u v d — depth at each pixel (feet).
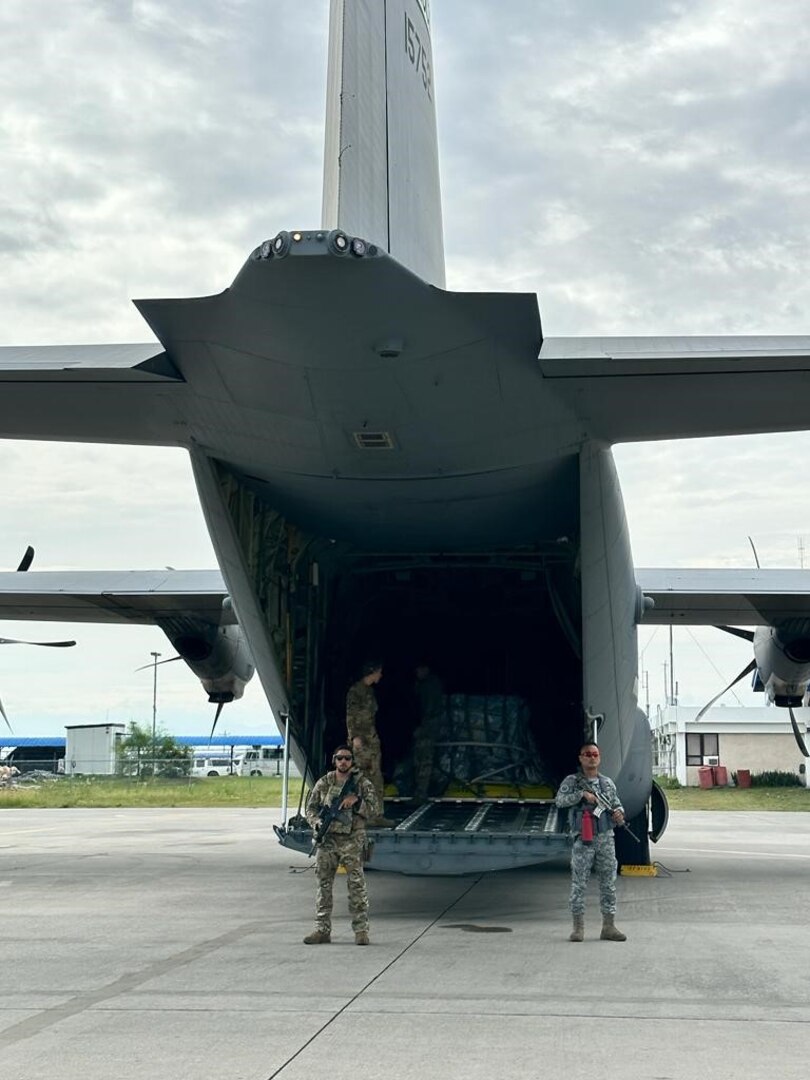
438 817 38.96
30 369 28.91
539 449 33.47
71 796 131.44
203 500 36.52
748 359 27.25
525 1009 21.61
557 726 48.60
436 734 44.75
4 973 25.20
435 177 35.45
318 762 43.14
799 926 32.81
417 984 23.97
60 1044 18.95
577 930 29.96
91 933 31.01
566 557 42.98
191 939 29.99
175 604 51.16
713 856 57.21
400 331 27.25
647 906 37.55
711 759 179.11
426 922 33.73
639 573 51.06
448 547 42.70
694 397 30.25
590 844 30.27
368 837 33.40
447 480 35.63
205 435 33.65
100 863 51.75
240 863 51.75
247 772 283.59
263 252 24.66
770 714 178.50
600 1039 19.33
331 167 29.76
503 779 43.96
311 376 29.35
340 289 25.64
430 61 36.14
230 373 29.63
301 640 41.86
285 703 40.60
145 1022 20.52
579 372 28.73
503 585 46.42
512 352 28.30
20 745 291.17
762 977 24.85
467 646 49.44
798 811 115.14
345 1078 17.04
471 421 31.63
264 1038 19.38
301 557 41.93
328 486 36.37
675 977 24.84
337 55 30.22
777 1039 19.30
